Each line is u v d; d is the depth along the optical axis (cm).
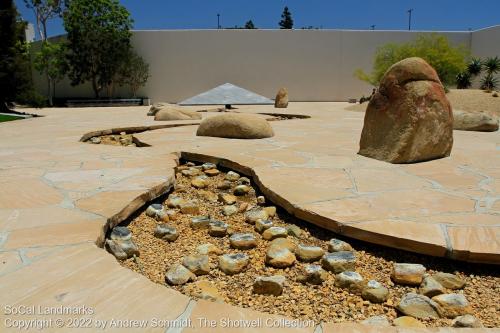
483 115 704
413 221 213
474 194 266
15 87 1464
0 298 134
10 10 1445
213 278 180
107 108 1697
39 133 643
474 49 2231
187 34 2209
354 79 2286
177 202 277
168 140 531
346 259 184
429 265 186
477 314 153
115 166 349
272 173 323
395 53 1852
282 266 188
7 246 175
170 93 2250
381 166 354
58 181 293
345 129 701
